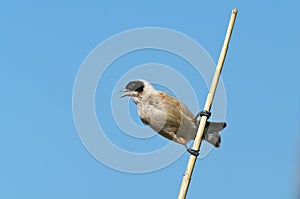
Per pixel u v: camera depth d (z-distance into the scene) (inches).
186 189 356.8
